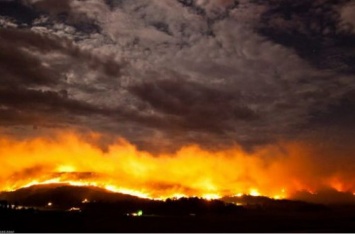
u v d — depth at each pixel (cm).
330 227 11144
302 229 10694
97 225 10338
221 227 10731
